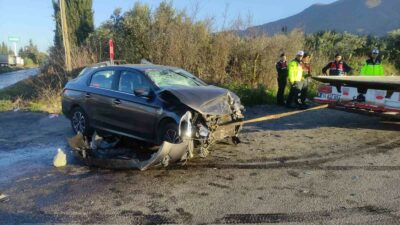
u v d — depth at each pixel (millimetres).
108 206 5043
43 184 5938
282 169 6414
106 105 7898
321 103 10438
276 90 15836
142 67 7875
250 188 5582
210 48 16438
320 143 8125
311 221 4512
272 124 10250
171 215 4738
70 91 8906
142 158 7016
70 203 5176
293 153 7359
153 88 7211
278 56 16672
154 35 16719
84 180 6066
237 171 6336
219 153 7375
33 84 19359
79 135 7559
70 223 4590
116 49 18516
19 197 5438
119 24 19969
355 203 5016
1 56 62906
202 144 6641
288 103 13125
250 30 17078
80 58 18250
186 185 5738
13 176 6387
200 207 4953
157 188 5645
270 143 8133
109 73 8172
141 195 5391
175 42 16062
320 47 22203
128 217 4707
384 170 6309
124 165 6426
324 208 4867
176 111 6684
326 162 6777
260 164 6691
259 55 16688
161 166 6586
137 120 7270
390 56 27031
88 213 4848
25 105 14641
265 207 4922
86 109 8438
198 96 6844
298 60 12719
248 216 4672
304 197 5230
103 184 5863
